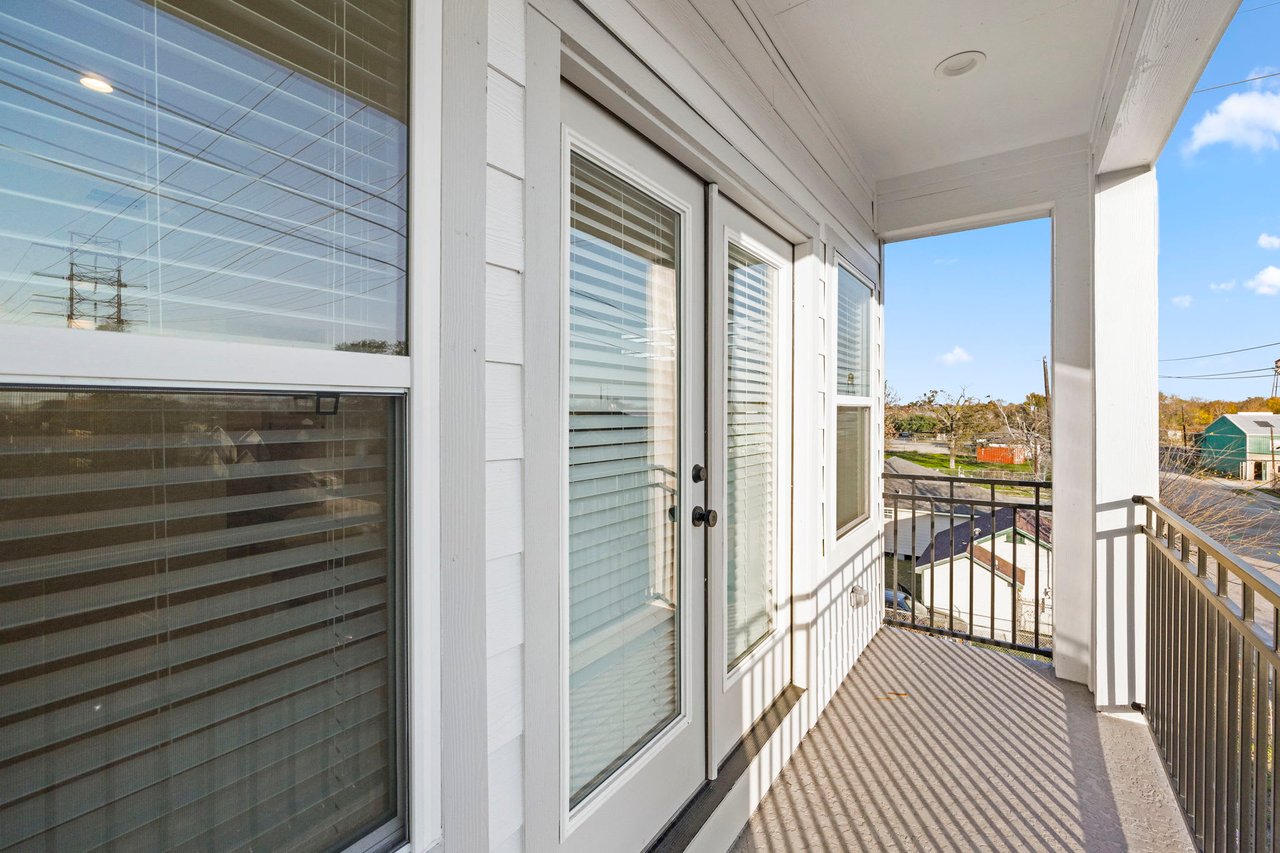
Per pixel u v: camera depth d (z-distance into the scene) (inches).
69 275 21.3
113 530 22.4
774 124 83.3
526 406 42.6
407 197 32.5
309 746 28.8
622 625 61.3
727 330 81.6
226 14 25.6
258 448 26.6
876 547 141.9
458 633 35.1
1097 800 80.4
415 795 32.5
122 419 22.5
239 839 26.4
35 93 20.7
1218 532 214.4
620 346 60.7
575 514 54.8
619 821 57.5
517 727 42.1
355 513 30.5
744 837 74.1
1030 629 234.5
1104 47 87.0
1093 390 108.0
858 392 131.6
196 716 25.0
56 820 21.5
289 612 27.9
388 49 31.8
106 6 22.2
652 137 62.1
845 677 118.0
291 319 27.7
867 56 89.6
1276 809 47.8
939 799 81.0
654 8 55.9
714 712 75.2
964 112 106.7
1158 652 92.0
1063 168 117.2
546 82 43.9
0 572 20.0
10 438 20.0
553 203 44.9
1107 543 105.7
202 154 24.8
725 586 79.3
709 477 75.7
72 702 21.7
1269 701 56.5
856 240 125.0
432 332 33.4
